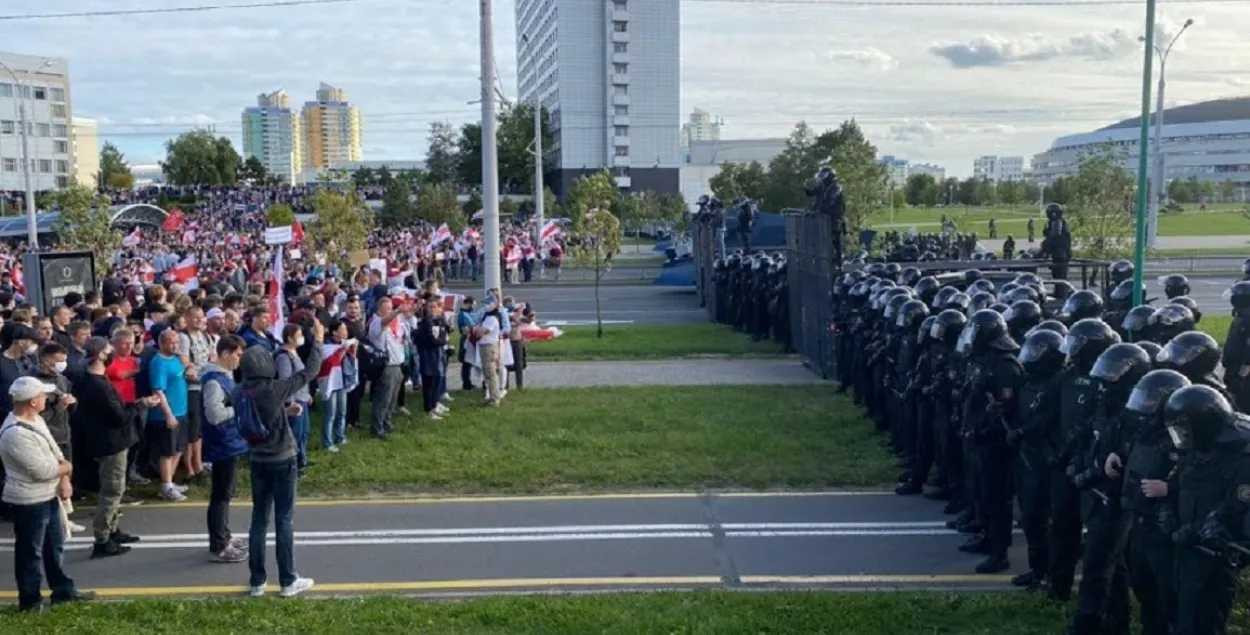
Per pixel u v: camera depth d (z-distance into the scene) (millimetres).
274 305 14477
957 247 34906
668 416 14500
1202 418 5758
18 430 7770
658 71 108625
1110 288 15203
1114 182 28359
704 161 129125
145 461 12047
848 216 35031
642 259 58625
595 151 108938
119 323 12445
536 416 14688
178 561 9195
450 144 105750
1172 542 6078
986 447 8555
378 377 13695
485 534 9773
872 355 13039
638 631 6980
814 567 8742
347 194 35562
